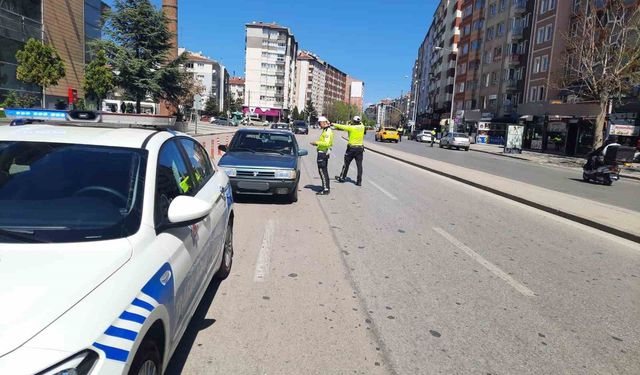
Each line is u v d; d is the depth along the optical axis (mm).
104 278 2143
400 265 5902
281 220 8266
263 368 3336
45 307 1874
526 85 53812
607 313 4645
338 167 18844
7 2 29109
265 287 4906
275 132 11227
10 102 27547
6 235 2387
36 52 27531
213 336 3771
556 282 5523
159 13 41031
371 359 3535
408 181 15031
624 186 18719
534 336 4051
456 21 85875
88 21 41938
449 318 4344
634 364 3654
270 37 132375
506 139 40406
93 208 2684
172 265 2719
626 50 31469
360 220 8562
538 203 10758
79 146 3096
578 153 41812
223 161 9758
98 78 36469
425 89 123125
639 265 6449
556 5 47844
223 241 4641
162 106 54438
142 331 2131
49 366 1688
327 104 191750
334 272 5500
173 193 3338
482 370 3457
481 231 8102
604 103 31344
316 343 3738
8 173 2879
